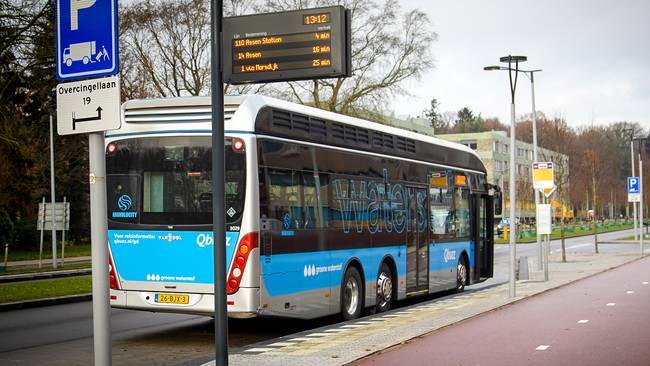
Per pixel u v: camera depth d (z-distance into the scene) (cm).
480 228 2212
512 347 1073
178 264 1205
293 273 1262
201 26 4138
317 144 1352
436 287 1861
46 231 5462
